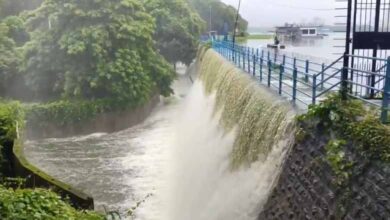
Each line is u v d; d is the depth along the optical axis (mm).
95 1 30969
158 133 28844
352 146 7668
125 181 20359
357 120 8094
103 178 20781
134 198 18375
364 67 12867
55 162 23203
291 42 71562
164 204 17828
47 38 30766
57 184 12133
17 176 14023
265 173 11742
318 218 8125
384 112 7590
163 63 36625
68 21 30922
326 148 8328
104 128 29406
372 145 7094
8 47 33750
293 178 9617
